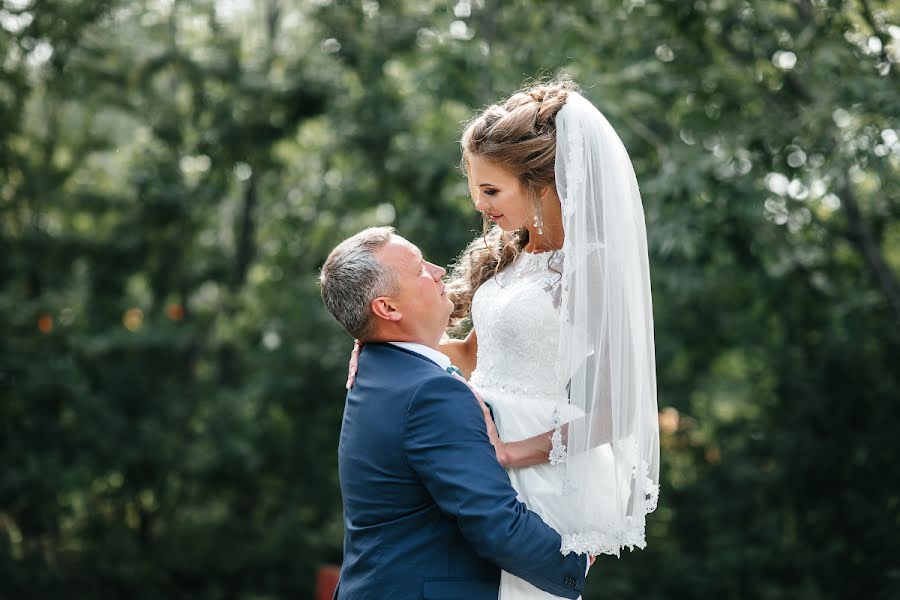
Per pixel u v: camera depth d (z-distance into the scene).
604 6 7.37
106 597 8.74
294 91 9.14
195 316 9.88
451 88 7.05
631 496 2.10
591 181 2.12
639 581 8.59
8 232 8.95
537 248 2.32
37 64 8.87
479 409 2.08
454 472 1.98
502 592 2.11
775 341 9.20
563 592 2.04
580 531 2.03
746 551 8.15
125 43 9.10
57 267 9.17
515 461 2.12
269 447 9.24
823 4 6.14
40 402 8.41
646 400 2.18
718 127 6.89
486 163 2.15
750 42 6.89
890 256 9.68
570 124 2.12
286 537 9.17
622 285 2.11
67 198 9.34
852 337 8.41
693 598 8.31
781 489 8.48
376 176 9.26
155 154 9.34
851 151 5.79
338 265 2.17
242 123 9.20
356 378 2.20
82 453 8.50
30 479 8.05
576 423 2.06
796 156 6.69
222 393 9.33
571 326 2.09
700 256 7.20
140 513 9.34
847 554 8.10
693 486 8.97
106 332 9.01
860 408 8.25
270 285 9.86
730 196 6.55
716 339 9.47
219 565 9.00
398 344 2.17
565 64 6.86
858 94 5.72
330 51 8.66
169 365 9.35
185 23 9.76
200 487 9.41
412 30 8.48
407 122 8.98
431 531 2.06
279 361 9.24
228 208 10.37
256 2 10.02
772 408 8.77
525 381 2.23
